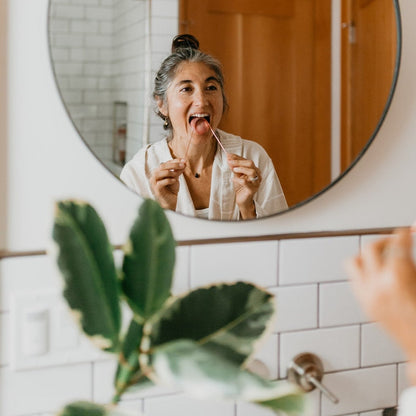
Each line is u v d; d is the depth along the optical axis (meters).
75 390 0.93
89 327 0.66
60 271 0.65
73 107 0.89
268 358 1.04
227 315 0.72
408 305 0.52
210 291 0.72
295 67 1.00
